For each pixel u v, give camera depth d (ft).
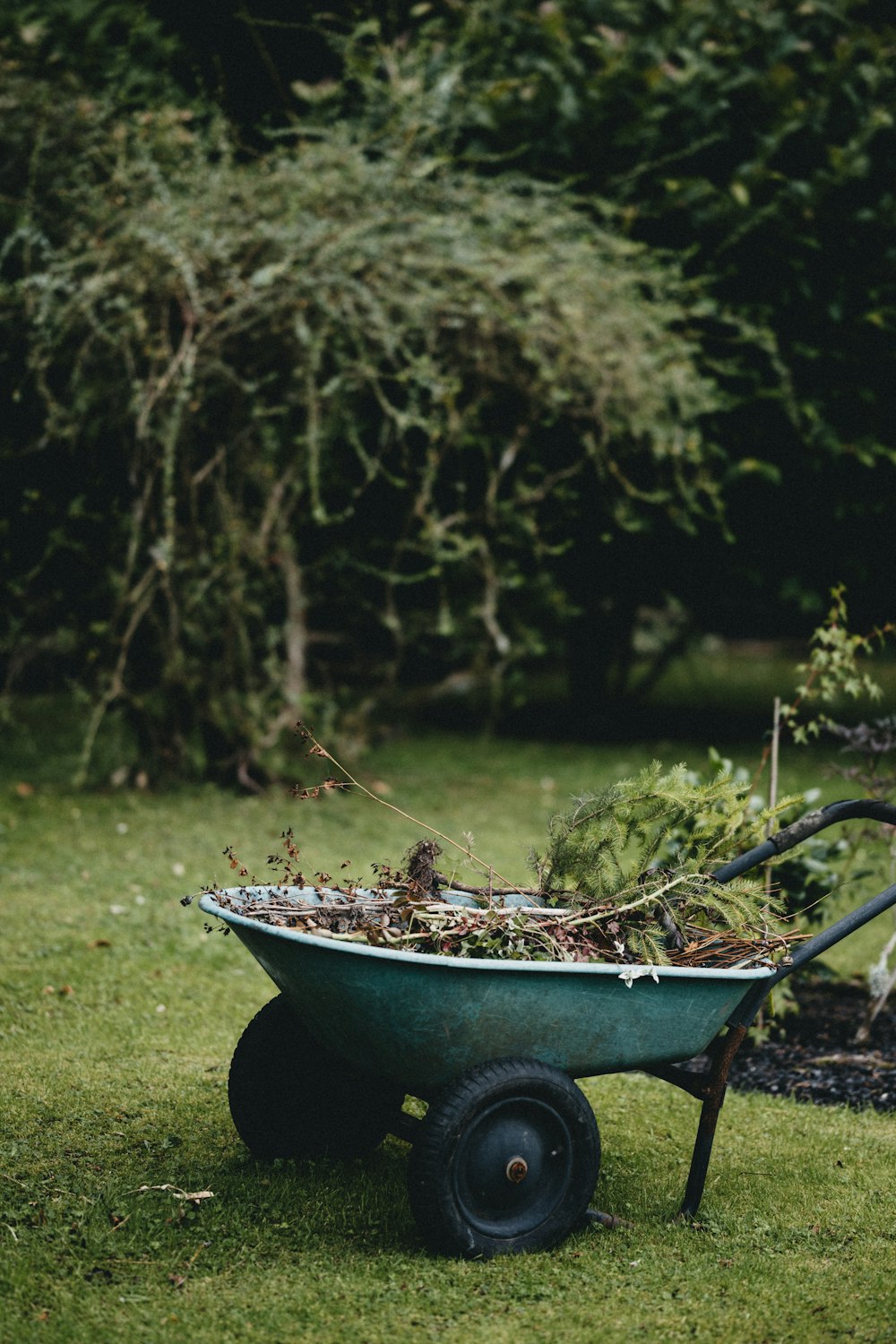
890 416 31.04
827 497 31.89
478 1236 10.81
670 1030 11.13
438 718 44.96
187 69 26.13
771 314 29.94
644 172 29.30
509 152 29.01
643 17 29.84
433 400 25.94
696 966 11.78
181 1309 9.89
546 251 26.13
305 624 32.91
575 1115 11.02
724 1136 13.97
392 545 31.09
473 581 32.27
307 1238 11.12
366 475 28.58
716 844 12.62
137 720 31.07
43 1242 10.76
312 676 35.42
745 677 60.44
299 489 27.43
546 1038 10.84
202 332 24.27
